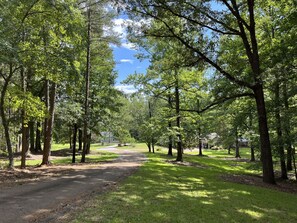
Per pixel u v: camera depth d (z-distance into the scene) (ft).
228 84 54.08
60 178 41.88
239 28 54.70
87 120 78.02
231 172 68.18
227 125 128.16
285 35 51.96
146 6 48.19
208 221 21.76
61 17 49.06
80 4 67.00
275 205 29.76
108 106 111.14
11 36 43.68
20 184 36.37
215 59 51.13
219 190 35.86
